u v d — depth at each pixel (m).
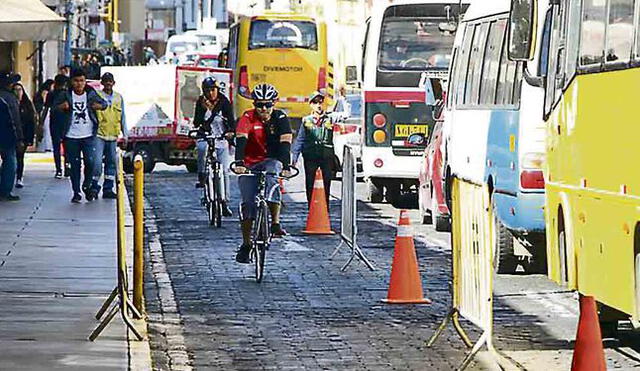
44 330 22.47
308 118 40.28
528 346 22.05
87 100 47.03
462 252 20.86
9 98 46.59
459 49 36.06
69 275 29.05
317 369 20.45
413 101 49.03
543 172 27.59
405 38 49.16
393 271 26.67
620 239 19.25
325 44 81.81
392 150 49.19
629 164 18.78
